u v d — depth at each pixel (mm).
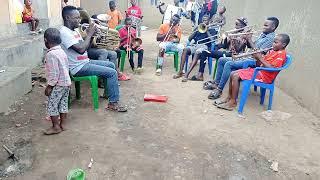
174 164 3359
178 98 5367
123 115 4539
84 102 4973
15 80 4812
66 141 3715
